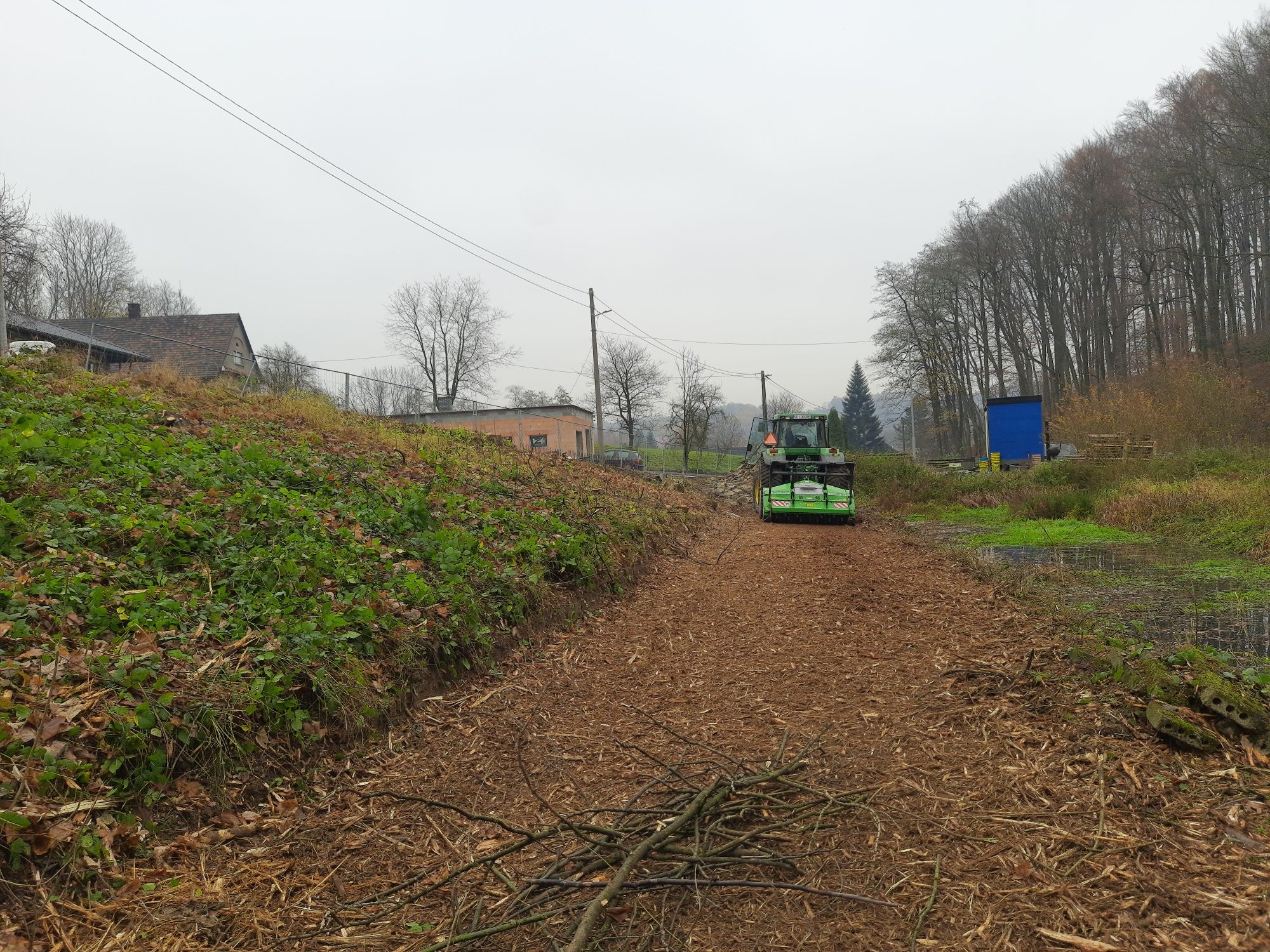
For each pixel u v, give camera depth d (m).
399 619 5.55
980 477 24.00
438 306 52.53
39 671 3.59
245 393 12.95
